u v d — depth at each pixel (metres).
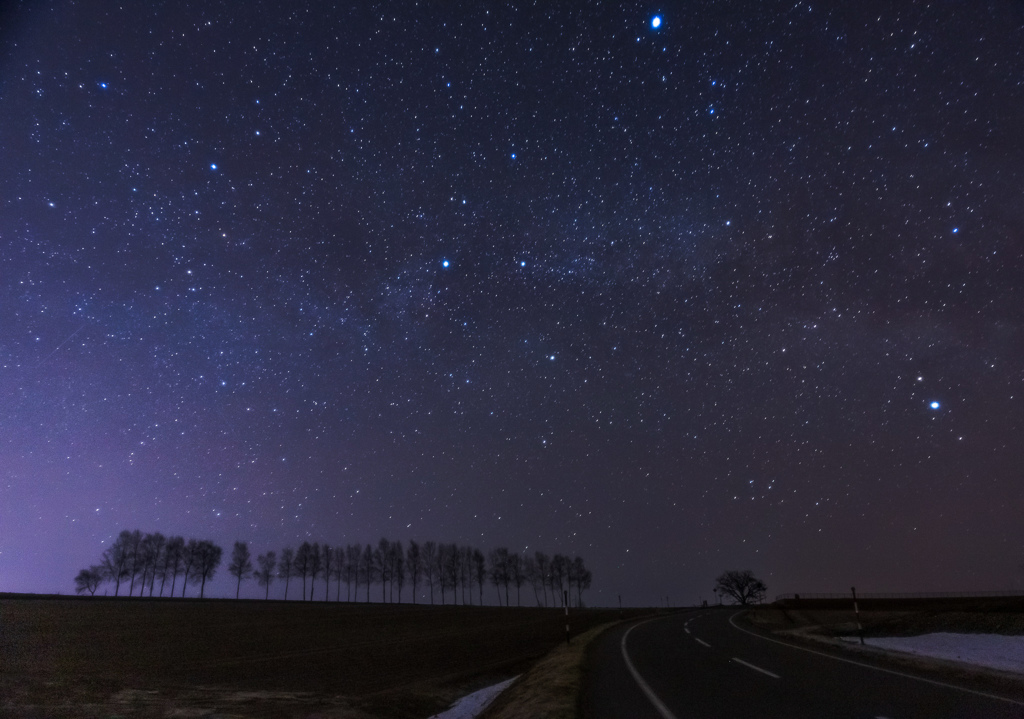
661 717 10.06
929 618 37.81
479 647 38.34
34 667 26.83
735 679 13.95
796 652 19.50
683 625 39.00
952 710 9.57
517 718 11.17
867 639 33.09
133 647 36.62
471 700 20.66
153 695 20.16
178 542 110.94
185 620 57.84
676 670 16.22
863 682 12.66
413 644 40.81
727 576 120.00
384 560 125.88
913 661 15.81
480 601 128.62
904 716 9.20
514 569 132.62
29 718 15.86
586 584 132.62
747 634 28.92
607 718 10.22
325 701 20.33
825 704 10.40
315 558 121.00
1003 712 9.36
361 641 42.81
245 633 47.59
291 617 66.19
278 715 17.61
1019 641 27.75
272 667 29.69
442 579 127.62
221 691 22.00
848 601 60.38
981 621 34.09
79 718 16.06
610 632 36.38
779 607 65.38
